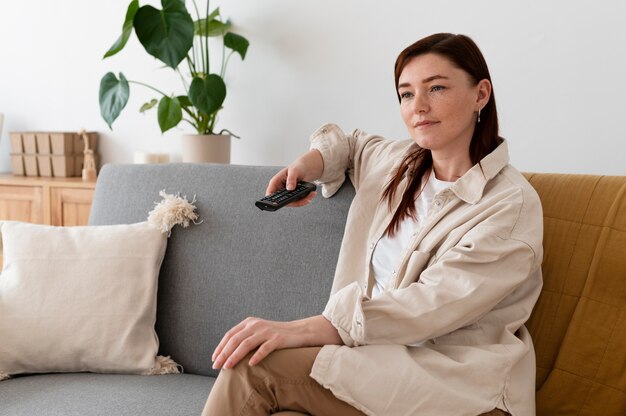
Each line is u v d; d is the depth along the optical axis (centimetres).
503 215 125
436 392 114
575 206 143
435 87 136
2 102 324
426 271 125
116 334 165
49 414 137
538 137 245
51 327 163
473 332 127
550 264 142
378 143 166
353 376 116
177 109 262
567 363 134
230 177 181
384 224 150
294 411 118
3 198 280
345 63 272
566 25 236
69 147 290
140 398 146
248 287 170
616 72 230
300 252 167
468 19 250
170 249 180
